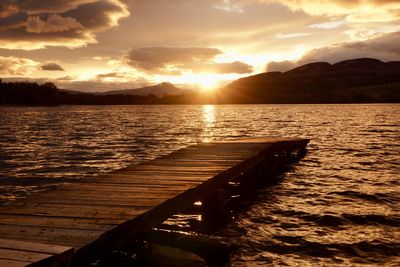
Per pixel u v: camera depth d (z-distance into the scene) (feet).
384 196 44.29
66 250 16.17
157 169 40.96
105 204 26.81
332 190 48.03
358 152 83.71
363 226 33.78
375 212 37.86
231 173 41.78
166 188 31.68
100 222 22.75
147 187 32.14
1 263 14.61
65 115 335.26
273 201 43.29
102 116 316.19
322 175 58.54
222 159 47.70
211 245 26.73
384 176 56.44
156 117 295.28
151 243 25.44
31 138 122.52
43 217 23.80
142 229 24.64
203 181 34.37
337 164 68.54
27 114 357.61
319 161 72.43
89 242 19.66
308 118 248.52
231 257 27.27
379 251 28.12
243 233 32.63
